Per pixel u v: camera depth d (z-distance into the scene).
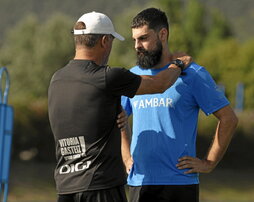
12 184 63.31
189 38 189.75
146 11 14.78
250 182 74.44
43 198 61.25
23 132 72.25
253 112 87.56
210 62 172.25
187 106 14.67
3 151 20.48
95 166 13.24
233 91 167.50
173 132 14.63
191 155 14.76
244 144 80.69
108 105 13.30
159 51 14.72
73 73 13.48
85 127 13.28
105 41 13.50
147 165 14.81
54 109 13.66
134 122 15.11
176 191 14.60
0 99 21.22
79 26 13.48
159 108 14.70
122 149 15.55
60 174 13.59
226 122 14.60
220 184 72.50
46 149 73.25
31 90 185.12
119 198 13.39
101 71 13.30
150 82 13.65
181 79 14.58
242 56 169.75
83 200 13.28
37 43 190.38
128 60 167.00
